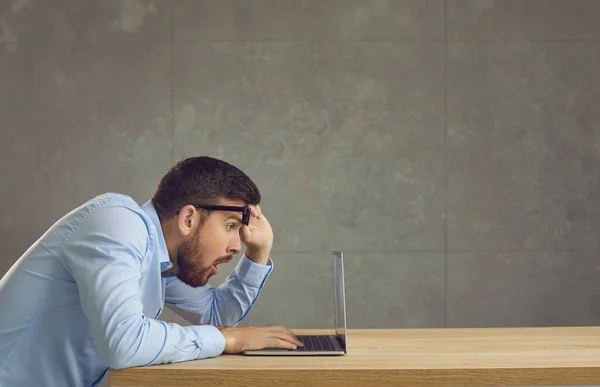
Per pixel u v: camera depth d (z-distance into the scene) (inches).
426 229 154.9
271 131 153.8
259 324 154.4
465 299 155.3
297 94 153.9
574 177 155.9
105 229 65.5
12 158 153.3
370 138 154.3
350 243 154.6
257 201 75.3
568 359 65.4
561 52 155.8
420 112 154.6
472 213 155.3
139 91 153.4
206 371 61.1
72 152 153.3
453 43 154.8
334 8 154.2
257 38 153.8
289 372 61.1
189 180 72.8
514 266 155.6
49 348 67.7
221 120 153.7
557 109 155.7
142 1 153.5
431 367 61.7
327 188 154.3
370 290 154.8
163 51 153.4
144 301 72.0
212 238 72.7
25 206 153.3
